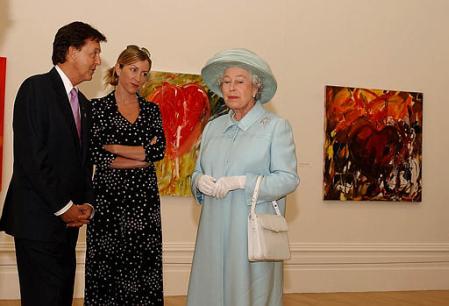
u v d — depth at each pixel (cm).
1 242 729
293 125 835
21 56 738
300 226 837
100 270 481
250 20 824
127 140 491
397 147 869
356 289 855
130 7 778
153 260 493
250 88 378
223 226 373
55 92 403
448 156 902
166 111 780
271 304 378
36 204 387
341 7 860
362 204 862
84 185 427
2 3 732
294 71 839
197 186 386
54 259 392
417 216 886
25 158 383
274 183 363
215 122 407
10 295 730
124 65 495
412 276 880
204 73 399
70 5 756
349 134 848
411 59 888
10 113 734
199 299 376
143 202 490
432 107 895
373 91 862
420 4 895
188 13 800
